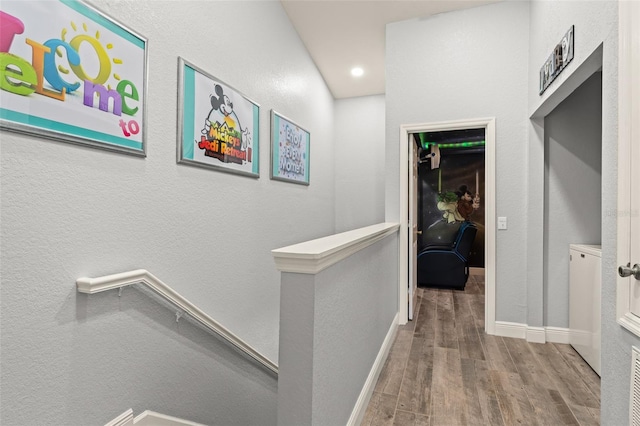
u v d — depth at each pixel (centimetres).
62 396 133
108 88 153
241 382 237
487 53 307
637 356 127
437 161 585
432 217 620
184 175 200
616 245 142
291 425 117
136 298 163
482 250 602
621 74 135
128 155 164
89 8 145
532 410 192
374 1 307
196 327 197
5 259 117
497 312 305
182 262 198
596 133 281
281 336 119
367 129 509
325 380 128
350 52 395
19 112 120
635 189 128
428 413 190
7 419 117
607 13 150
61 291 133
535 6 274
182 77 197
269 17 299
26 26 122
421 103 328
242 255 259
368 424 180
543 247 290
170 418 177
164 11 186
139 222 170
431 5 310
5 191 117
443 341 292
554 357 259
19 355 120
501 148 302
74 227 139
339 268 146
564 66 204
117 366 154
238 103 252
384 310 258
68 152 137
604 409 153
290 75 346
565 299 288
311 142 410
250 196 271
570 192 286
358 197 512
